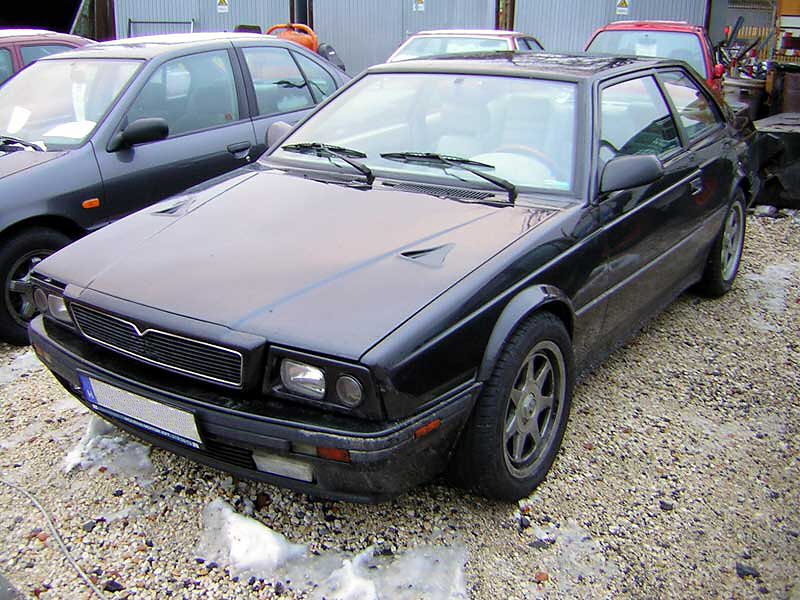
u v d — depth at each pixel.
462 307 2.54
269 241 2.91
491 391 2.67
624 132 3.65
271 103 5.78
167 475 3.07
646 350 4.28
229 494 2.96
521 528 2.83
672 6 14.95
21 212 4.24
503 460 2.78
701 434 3.46
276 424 2.35
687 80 4.60
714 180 4.44
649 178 3.26
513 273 2.77
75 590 2.50
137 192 4.81
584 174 3.25
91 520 2.83
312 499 2.95
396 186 3.35
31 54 7.04
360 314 2.44
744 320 4.70
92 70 5.19
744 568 2.67
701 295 5.04
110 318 2.68
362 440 2.28
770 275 5.47
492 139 3.48
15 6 11.86
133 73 5.03
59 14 12.25
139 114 4.93
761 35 14.11
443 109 3.68
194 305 2.56
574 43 15.45
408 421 2.37
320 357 2.31
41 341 2.98
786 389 3.87
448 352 2.48
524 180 3.30
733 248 5.06
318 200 3.25
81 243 3.15
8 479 3.06
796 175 6.89
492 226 2.97
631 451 3.32
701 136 4.50
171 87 5.17
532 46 11.01
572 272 3.05
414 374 2.37
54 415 3.56
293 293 2.56
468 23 15.74
